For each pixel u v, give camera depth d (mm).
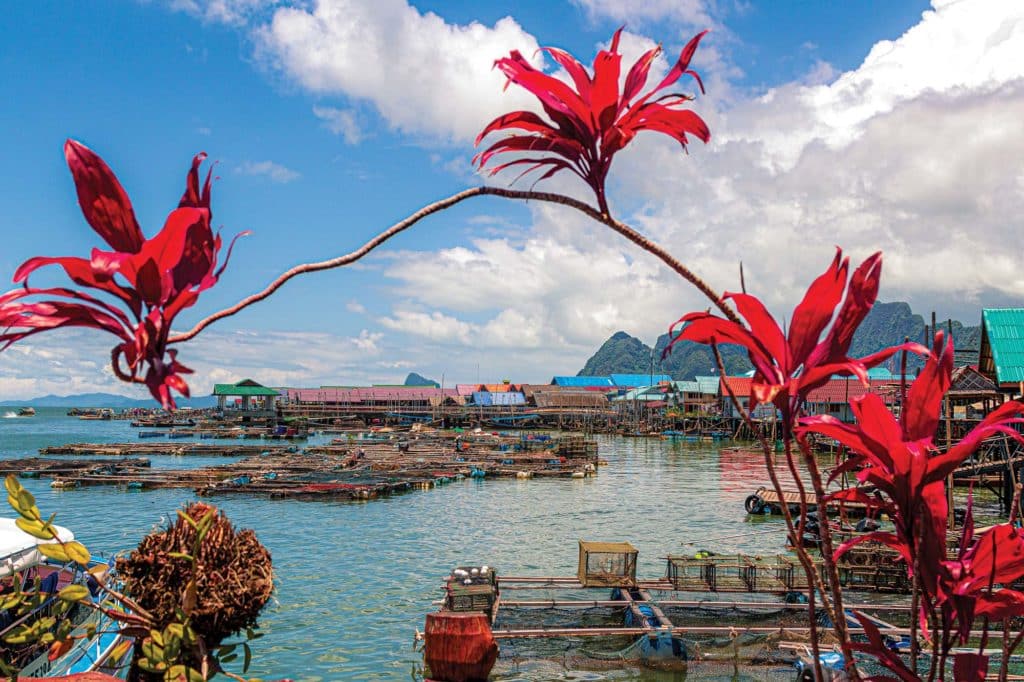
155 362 1898
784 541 29453
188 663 2762
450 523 33500
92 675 3057
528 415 120375
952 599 2398
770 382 2232
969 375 36500
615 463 65438
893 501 2428
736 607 16828
